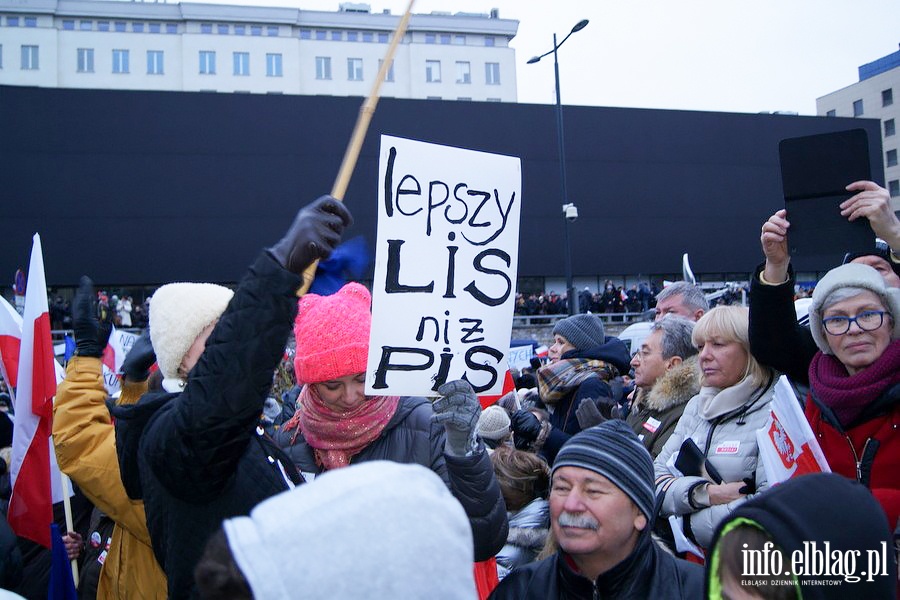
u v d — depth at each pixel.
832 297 2.30
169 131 25.56
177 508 1.73
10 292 24.00
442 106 27.70
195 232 25.55
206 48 54.38
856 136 2.43
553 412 4.35
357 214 26.36
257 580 0.84
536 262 28.36
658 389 3.30
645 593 1.77
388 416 2.16
